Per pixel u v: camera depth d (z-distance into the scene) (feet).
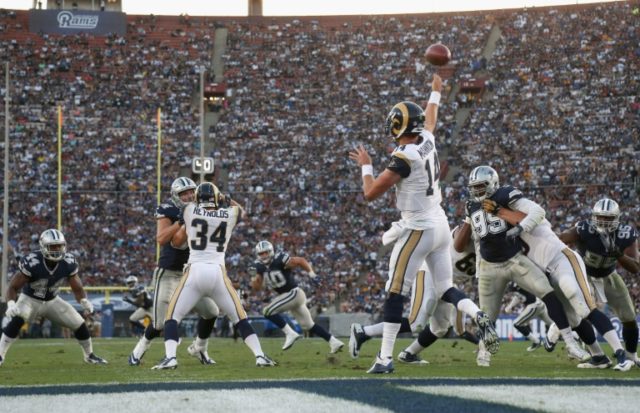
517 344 68.80
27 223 125.49
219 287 32.73
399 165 27.43
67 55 153.58
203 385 22.72
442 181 132.98
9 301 38.68
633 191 125.80
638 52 145.59
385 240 28.99
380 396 19.43
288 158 138.10
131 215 128.36
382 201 128.98
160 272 36.42
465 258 36.27
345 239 124.98
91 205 128.67
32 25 156.56
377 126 142.92
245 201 131.13
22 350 58.95
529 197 129.59
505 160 134.51
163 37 159.33
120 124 141.90
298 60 155.84
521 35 153.79
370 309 115.96
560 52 149.07
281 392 20.54
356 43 157.99
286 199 131.34
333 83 151.33
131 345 67.87
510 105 143.02
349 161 136.98
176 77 152.56
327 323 99.40
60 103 144.77
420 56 154.51
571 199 127.54
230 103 147.95
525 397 19.31
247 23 163.73
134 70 152.87
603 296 35.32
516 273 32.83
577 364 36.55
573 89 142.92
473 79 147.95
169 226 34.60
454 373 28.55
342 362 39.11
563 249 32.73
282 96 149.28
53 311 39.55
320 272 121.39
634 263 35.04
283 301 51.52
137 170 135.13
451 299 28.68
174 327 32.32
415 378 24.91
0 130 137.39
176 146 140.05
